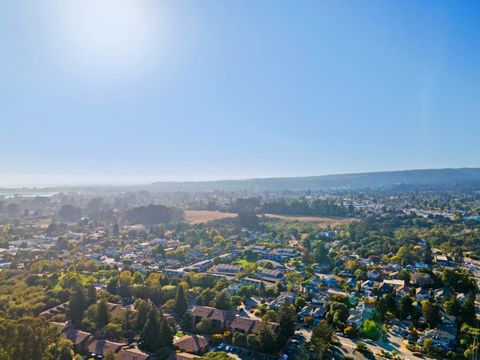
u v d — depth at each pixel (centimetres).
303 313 12862
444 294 14562
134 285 14888
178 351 10075
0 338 7569
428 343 10438
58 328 10512
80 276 16388
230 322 11481
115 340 10769
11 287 14300
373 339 11212
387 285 15800
